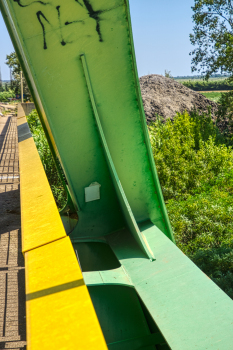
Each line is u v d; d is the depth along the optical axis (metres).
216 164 9.45
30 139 5.69
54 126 2.76
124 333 2.43
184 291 2.04
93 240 3.12
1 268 3.26
